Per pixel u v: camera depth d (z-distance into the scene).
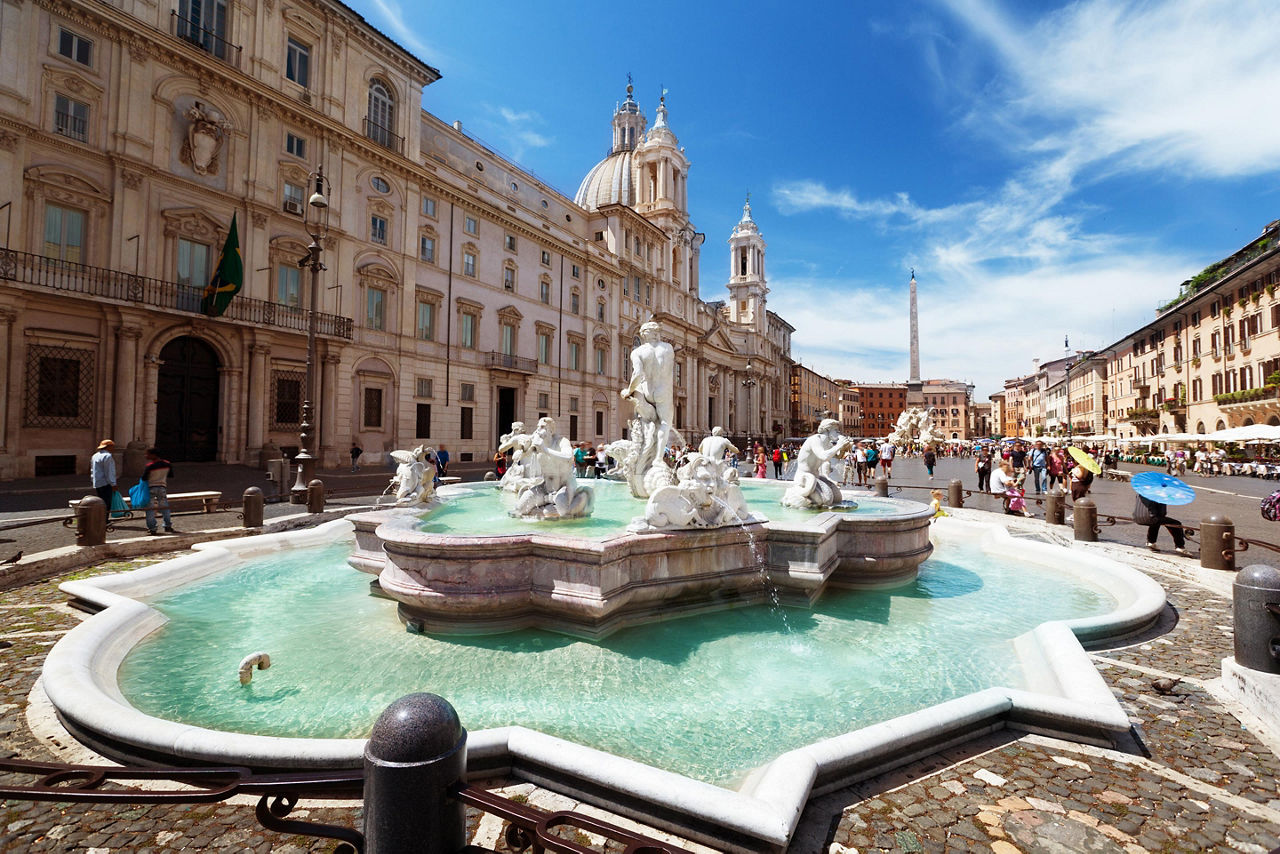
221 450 22.83
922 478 27.20
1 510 11.85
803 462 8.74
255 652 4.40
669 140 60.72
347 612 5.62
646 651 4.66
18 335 18.05
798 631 5.29
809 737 3.46
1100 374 68.62
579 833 2.57
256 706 3.74
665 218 58.53
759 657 4.66
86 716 3.14
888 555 6.79
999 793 2.82
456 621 4.91
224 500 14.74
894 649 4.89
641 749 3.30
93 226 19.61
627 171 62.16
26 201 18.31
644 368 9.12
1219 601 6.50
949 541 10.41
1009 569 8.14
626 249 49.91
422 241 31.81
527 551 4.98
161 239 21.25
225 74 22.52
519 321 37.88
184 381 22.20
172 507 12.16
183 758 2.88
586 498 6.93
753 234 83.25
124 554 8.20
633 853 1.74
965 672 4.44
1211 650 4.91
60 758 3.05
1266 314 34.31
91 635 4.38
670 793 2.52
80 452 19.31
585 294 44.19
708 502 5.73
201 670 4.30
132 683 4.08
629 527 5.46
